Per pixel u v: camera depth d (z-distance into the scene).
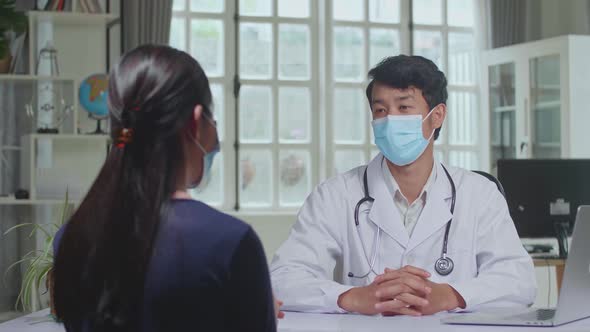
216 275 0.89
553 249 3.85
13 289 4.37
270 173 5.21
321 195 2.19
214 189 5.14
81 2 4.32
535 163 3.54
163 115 0.92
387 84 2.06
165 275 0.88
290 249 2.09
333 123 5.29
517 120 5.27
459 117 5.58
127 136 0.92
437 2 5.53
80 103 4.08
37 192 4.34
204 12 5.11
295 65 5.26
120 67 0.95
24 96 4.45
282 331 1.62
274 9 5.22
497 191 2.20
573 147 4.96
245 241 0.90
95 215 0.91
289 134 5.25
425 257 2.08
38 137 4.10
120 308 0.88
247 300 0.89
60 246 0.94
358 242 2.11
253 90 5.20
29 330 1.66
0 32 4.18
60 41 4.51
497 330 1.62
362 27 5.35
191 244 0.89
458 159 5.58
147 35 4.77
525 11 5.50
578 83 4.98
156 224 0.89
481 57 5.50
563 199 3.55
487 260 2.08
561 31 5.62
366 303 1.83
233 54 5.16
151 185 0.90
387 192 2.12
